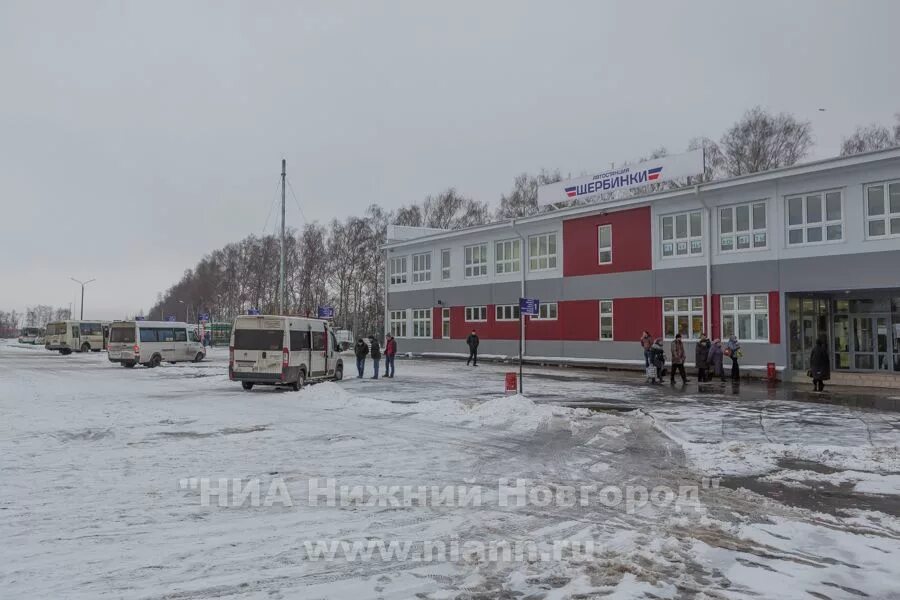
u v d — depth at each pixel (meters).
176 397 18.28
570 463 9.39
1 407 15.70
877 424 13.05
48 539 5.73
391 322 43.16
